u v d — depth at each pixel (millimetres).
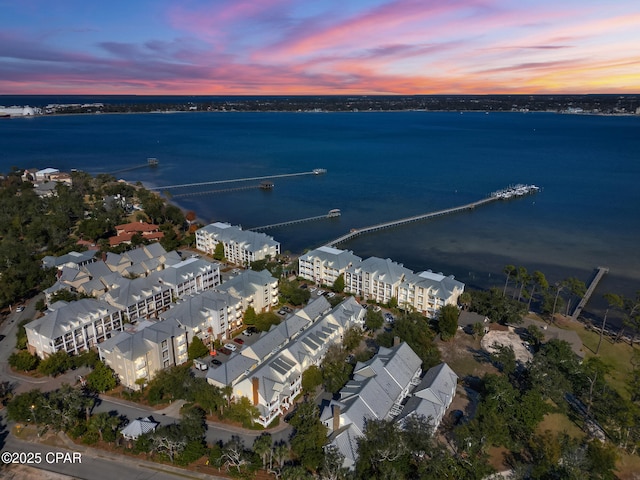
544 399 125750
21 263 198625
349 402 114625
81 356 141375
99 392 131750
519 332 169500
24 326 149000
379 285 191125
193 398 124625
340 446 104375
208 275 196875
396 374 127438
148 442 108750
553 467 102875
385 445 102625
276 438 114875
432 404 117062
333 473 98250
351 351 151875
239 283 175500
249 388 120000
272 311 181000
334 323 152375
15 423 119312
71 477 102750
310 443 104812
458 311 170125
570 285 187875
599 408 126250
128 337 135125
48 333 141750
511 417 117938
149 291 173750
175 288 182875
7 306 181000
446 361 151000
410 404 118688
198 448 107375
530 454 111375
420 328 155125
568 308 192250
